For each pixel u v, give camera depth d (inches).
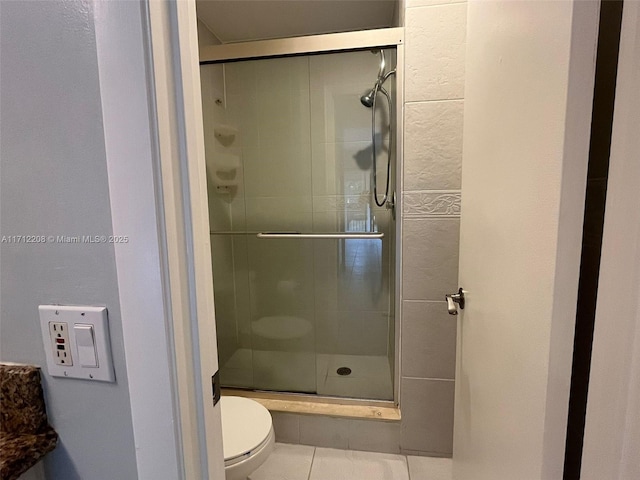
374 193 76.1
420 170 56.7
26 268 19.5
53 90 17.7
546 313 19.7
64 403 20.2
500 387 27.7
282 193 80.7
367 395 70.5
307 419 65.7
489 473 30.5
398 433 63.2
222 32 81.7
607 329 15.9
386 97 69.6
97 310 18.8
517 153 24.0
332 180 77.9
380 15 74.6
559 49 18.0
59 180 18.3
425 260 58.6
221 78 75.2
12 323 20.2
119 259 17.7
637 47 14.3
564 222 18.1
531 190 21.7
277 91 75.0
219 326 83.0
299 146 77.7
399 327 62.8
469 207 38.5
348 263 80.6
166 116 17.1
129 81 16.3
